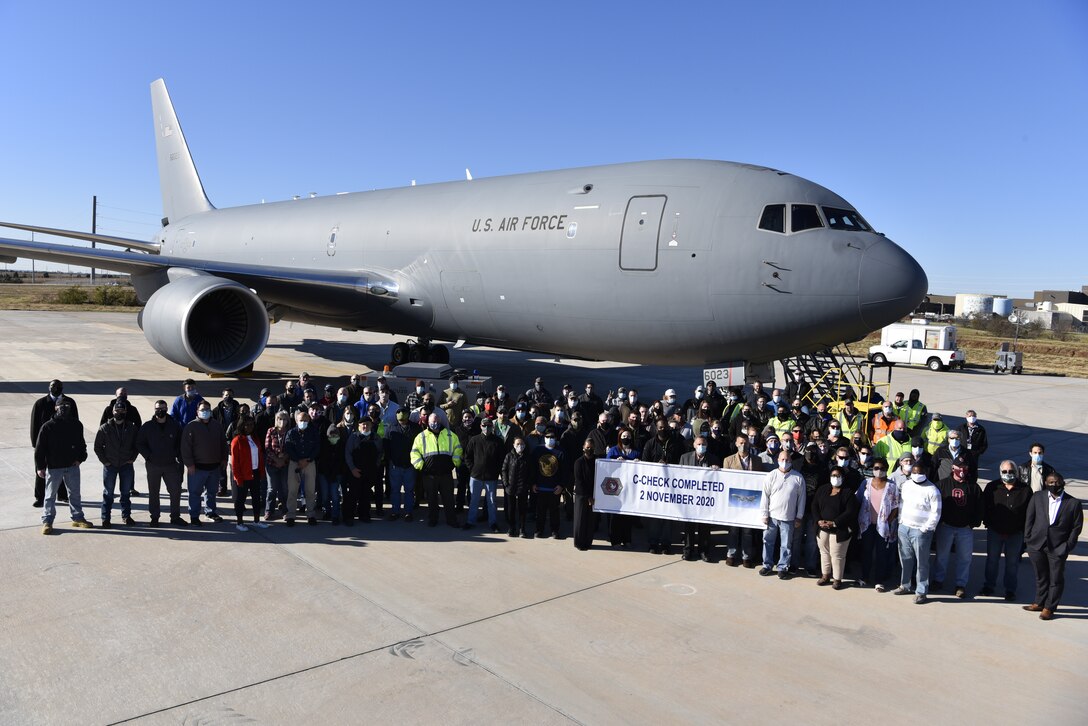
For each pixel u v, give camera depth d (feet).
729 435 40.37
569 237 50.83
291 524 32.48
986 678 20.68
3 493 35.06
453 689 19.07
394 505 34.53
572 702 18.66
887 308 41.57
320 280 63.98
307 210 78.69
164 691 18.52
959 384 97.14
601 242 48.96
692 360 49.26
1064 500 24.75
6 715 17.22
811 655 21.85
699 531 30.48
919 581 26.43
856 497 27.76
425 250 61.62
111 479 30.55
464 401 42.88
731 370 47.29
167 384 70.59
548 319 53.78
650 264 46.70
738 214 44.45
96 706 17.74
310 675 19.51
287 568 27.25
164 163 111.45
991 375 113.19
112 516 32.71
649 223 47.06
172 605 23.58
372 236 67.51
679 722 17.94
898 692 19.75
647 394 74.08
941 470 27.58
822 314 42.45
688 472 29.76
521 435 36.27
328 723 17.40
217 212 96.43
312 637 21.70
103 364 84.99
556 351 58.13
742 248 43.80
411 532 32.58
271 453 32.17
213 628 22.06
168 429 31.09
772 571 29.22
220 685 18.89
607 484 30.83
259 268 62.80
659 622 23.80
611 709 18.42
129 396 63.16
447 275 59.77
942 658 21.91
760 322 44.01
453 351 111.04
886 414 41.78
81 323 152.97
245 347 58.85
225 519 33.12
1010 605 26.50
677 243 45.70
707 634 23.03
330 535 31.55
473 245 57.47
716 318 45.16
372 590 25.48
